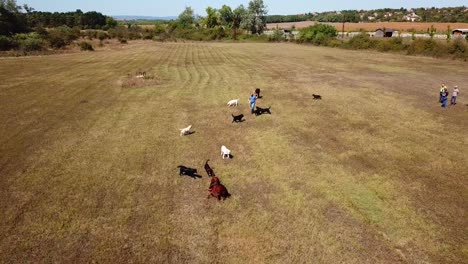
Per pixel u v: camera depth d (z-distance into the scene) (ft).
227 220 39.78
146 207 42.11
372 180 49.14
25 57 180.34
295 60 178.40
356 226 38.91
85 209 41.52
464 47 183.32
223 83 113.70
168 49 238.89
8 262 33.09
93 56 188.96
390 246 35.88
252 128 70.18
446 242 36.58
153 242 36.06
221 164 53.83
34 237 36.63
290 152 58.29
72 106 83.92
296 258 34.04
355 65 160.45
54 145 59.93
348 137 65.36
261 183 48.08
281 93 100.42
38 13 486.38
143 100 90.27
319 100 92.32
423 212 41.65
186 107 84.38
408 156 57.21
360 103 89.56
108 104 86.07
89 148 58.95
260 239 36.68
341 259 33.99
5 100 88.79
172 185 47.32
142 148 59.36
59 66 147.64
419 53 200.75
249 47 264.72
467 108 85.30
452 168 53.06
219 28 399.65
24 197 43.88
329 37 282.97
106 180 48.29
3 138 62.75
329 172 51.37
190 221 39.55
